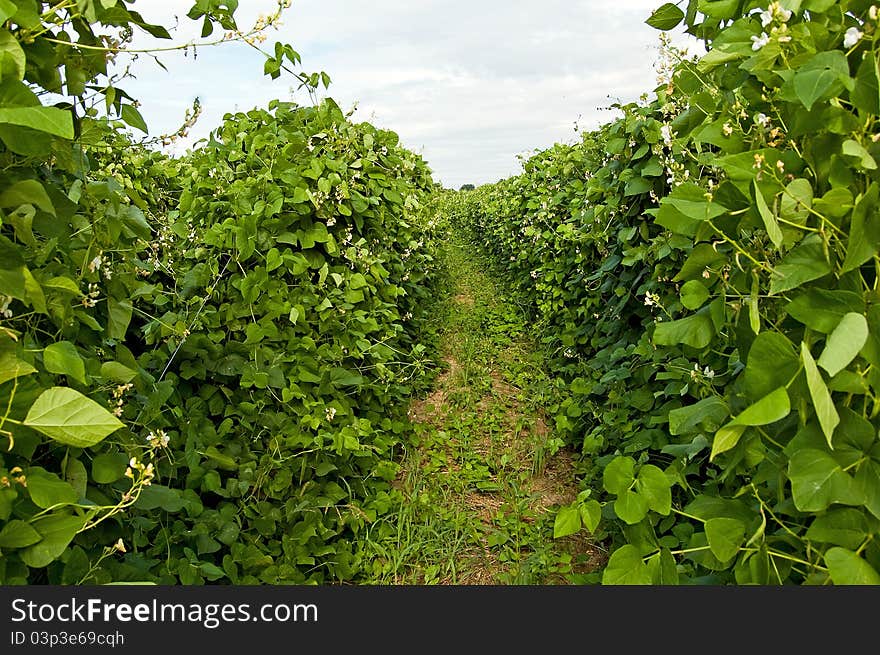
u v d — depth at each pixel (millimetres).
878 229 1137
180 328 2502
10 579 1186
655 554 1347
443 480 3938
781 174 1268
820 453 1146
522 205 7852
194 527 2293
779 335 1147
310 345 3164
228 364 2766
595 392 3939
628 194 3361
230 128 3639
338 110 3979
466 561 3176
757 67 1305
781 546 1387
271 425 2859
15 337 1120
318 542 2953
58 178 1663
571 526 1390
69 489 1191
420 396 5449
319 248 3457
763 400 1113
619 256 3855
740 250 1299
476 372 5938
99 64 1546
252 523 2658
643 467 1384
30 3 1203
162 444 1955
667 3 1909
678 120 2096
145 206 2027
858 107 1114
